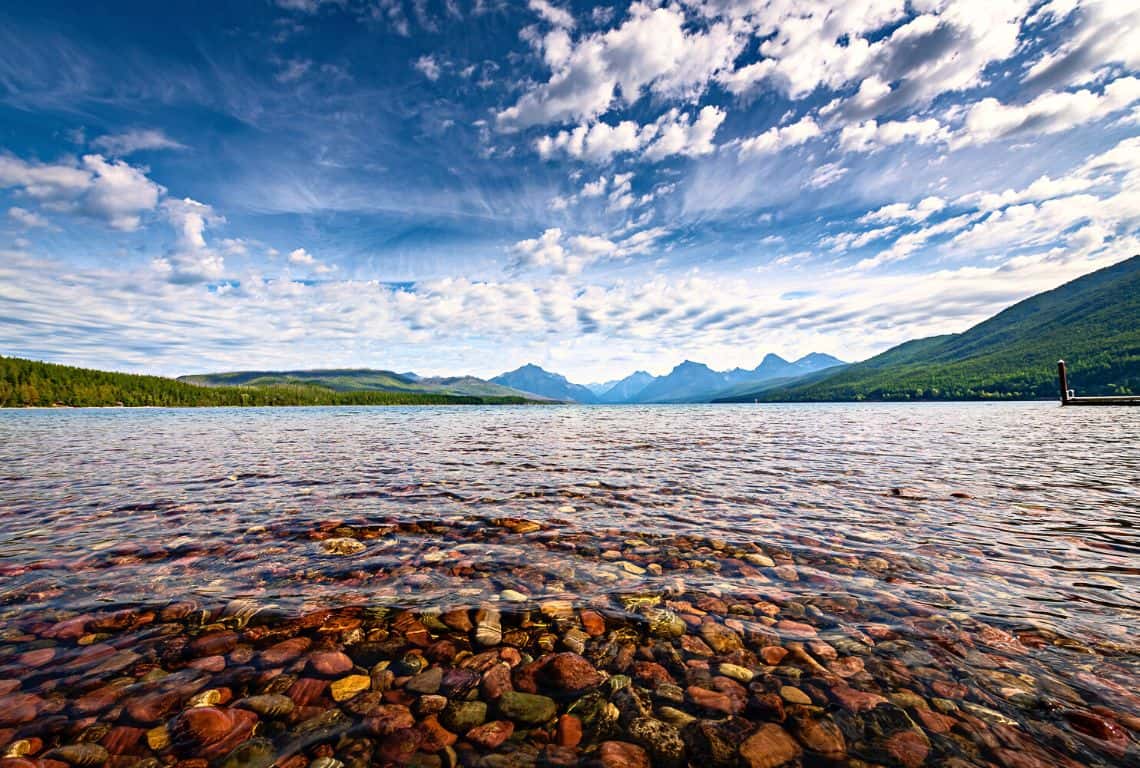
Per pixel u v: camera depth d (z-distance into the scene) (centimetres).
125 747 55
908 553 121
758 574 108
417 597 96
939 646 77
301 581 104
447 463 289
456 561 117
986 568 110
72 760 53
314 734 58
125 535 137
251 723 59
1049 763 54
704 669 72
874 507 169
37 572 108
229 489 205
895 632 82
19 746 54
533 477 236
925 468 258
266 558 118
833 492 196
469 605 92
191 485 214
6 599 94
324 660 73
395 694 66
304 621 86
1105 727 58
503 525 148
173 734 57
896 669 71
